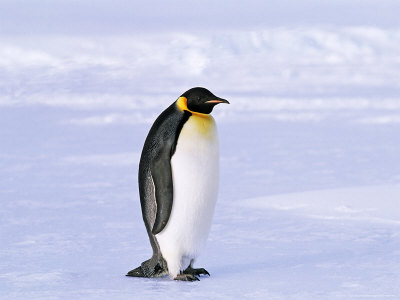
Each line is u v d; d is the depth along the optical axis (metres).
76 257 21.12
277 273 18.12
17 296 15.70
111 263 20.12
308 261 19.75
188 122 17.16
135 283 17.23
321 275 17.62
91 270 19.05
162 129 17.27
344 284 16.41
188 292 15.95
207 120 17.42
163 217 17.22
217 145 17.59
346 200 31.00
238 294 15.58
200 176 17.20
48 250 22.36
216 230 25.98
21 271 18.84
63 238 24.75
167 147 17.05
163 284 17.08
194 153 17.08
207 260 20.44
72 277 18.02
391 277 17.12
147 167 17.48
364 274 17.59
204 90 17.45
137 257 21.06
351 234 24.30
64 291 16.22
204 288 16.44
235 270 18.81
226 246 22.80
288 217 28.34
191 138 17.08
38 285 17.00
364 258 19.92
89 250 22.36
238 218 28.67
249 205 31.94
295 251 21.56
